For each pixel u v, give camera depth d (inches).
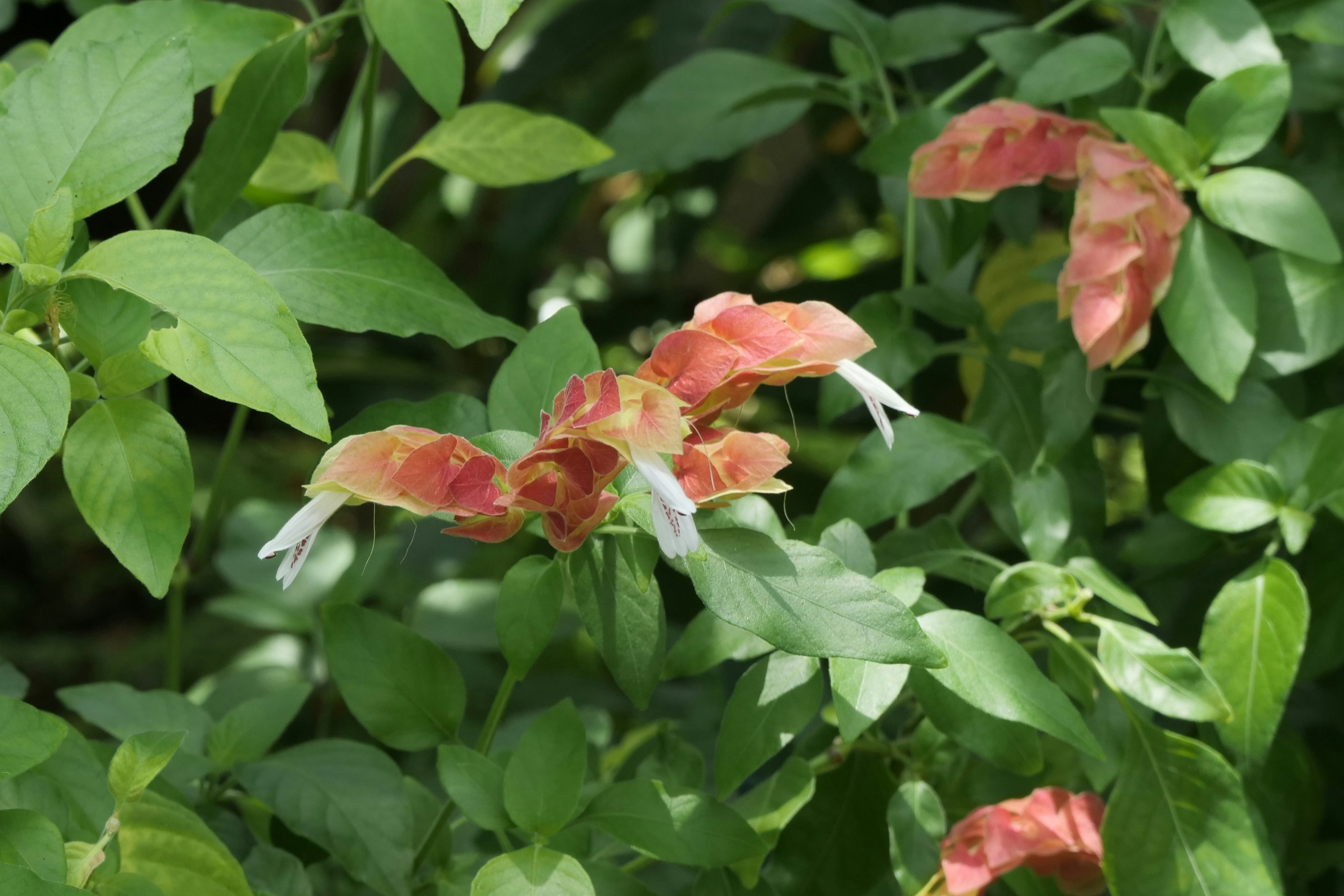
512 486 40.8
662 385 40.8
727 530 41.8
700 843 42.9
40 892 40.3
